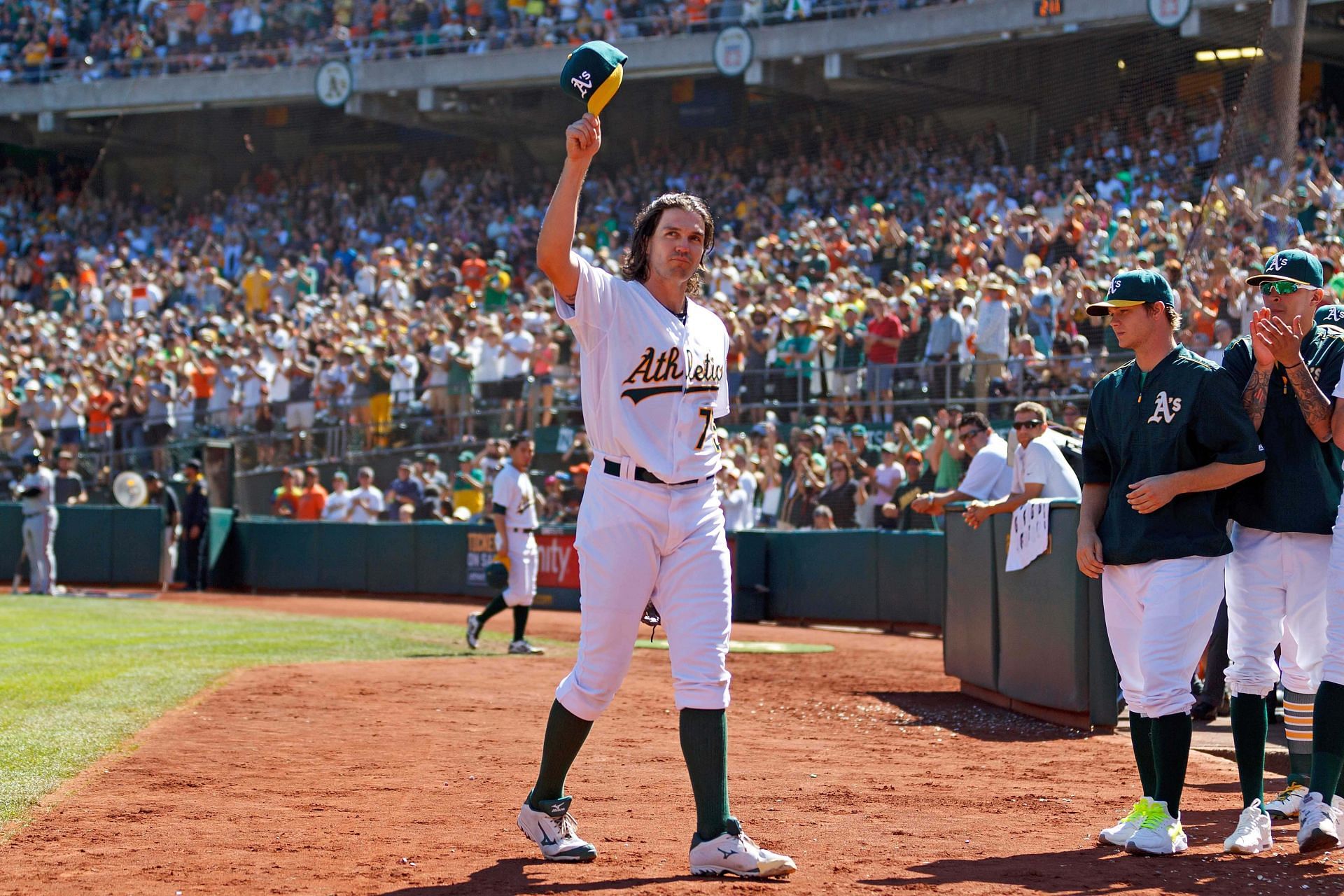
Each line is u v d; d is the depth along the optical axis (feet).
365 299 116.26
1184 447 19.42
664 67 121.60
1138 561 19.65
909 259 93.50
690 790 23.79
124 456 95.76
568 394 85.97
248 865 17.97
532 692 37.45
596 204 127.75
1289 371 19.90
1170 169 92.17
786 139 124.06
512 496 48.37
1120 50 99.45
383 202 137.08
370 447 90.38
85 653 44.47
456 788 23.68
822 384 75.77
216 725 30.53
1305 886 17.30
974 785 24.53
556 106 133.90
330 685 38.22
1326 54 98.94
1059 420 65.05
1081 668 31.78
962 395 69.62
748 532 69.00
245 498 93.86
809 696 38.42
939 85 111.14
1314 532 20.39
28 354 113.91
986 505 35.91
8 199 155.74
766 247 99.55
